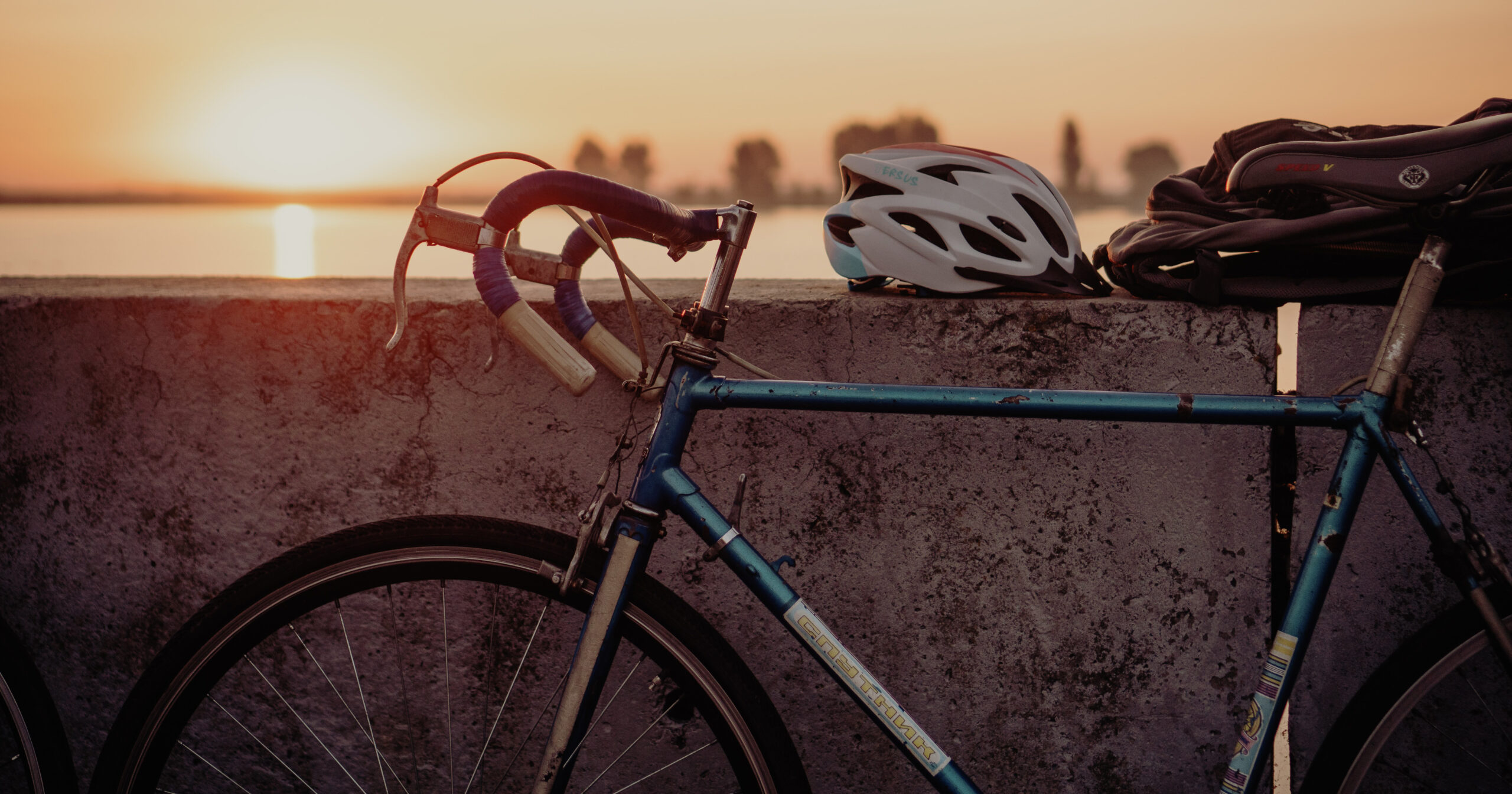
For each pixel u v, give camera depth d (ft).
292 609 3.30
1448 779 3.86
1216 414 3.03
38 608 4.20
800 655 4.07
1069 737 4.01
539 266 2.85
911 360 3.79
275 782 4.32
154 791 3.30
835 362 3.82
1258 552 3.81
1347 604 3.81
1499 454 3.61
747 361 3.75
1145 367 3.71
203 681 3.29
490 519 3.31
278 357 3.97
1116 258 3.86
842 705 4.10
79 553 4.15
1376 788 3.95
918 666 4.02
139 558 4.14
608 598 3.09
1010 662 3.98
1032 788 4.07
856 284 4.04
